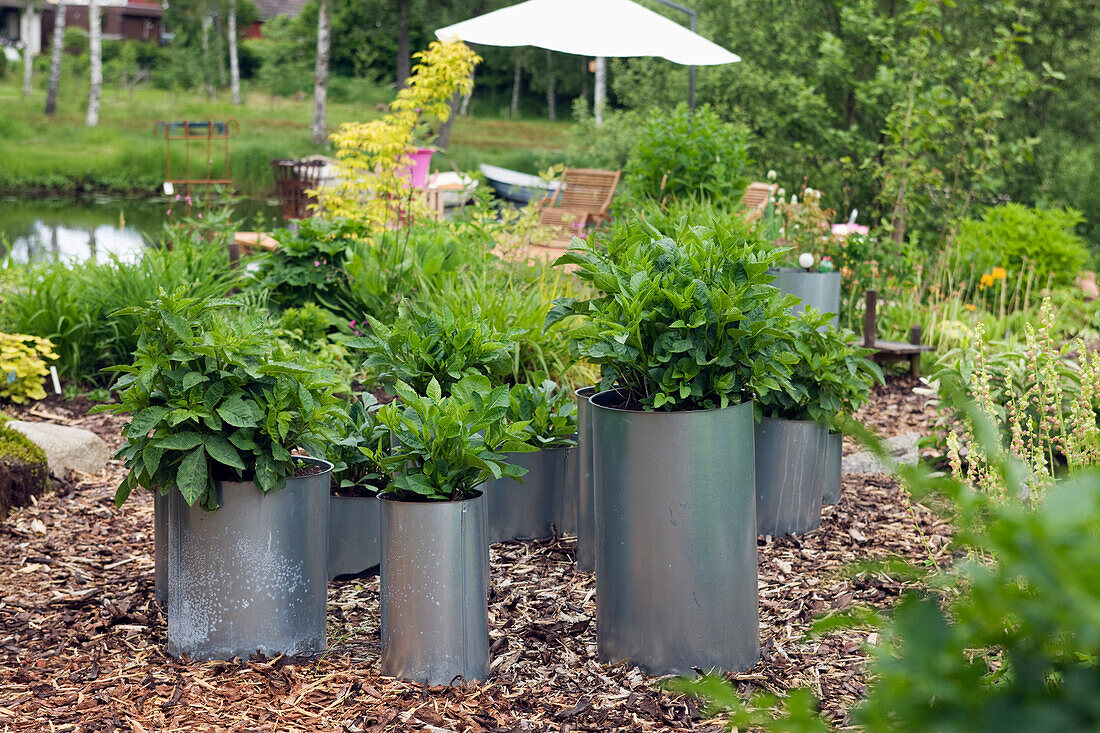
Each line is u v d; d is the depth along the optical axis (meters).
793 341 3.10
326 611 3.16
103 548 4.07
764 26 13.59
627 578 2.95
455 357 3.95
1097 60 12.64
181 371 2.90
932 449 5.27
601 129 16.64
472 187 9.05
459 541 2.83
